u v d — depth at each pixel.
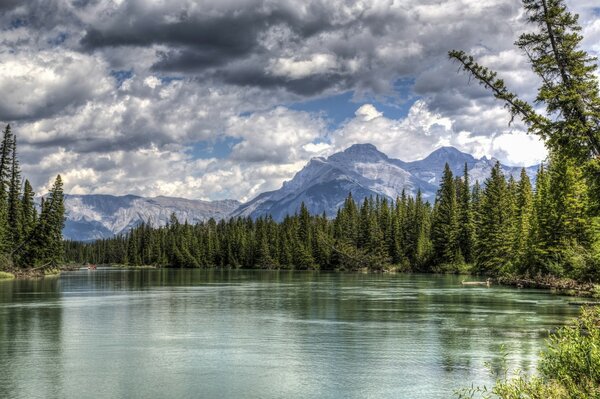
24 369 23.62
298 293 64.38
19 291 66.44
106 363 24.91
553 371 14.34
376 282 88.50
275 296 59.84
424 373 22.83
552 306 46.62
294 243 178.00
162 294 63.06
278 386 20.94
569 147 17.30
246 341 30.38
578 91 16.94
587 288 58.12
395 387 20.75
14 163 107.56
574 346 14.10
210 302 52.75
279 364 24.61
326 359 25.58
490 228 106.38
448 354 26.44
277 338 31.25
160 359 25.62
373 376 22.44
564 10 16.78
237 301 53.81
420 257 135.75
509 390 13.22
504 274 87.88
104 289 71.56
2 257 100.31
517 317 39.31
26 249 108.19
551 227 73.69
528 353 26.39
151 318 40.03
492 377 22.08
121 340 30.72
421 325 35.88
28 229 109.19
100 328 35.06
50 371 23.28
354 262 159.00
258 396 19.69
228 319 39.53
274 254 184.62
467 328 34.41
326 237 172.38
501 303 49.62
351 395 19.78
